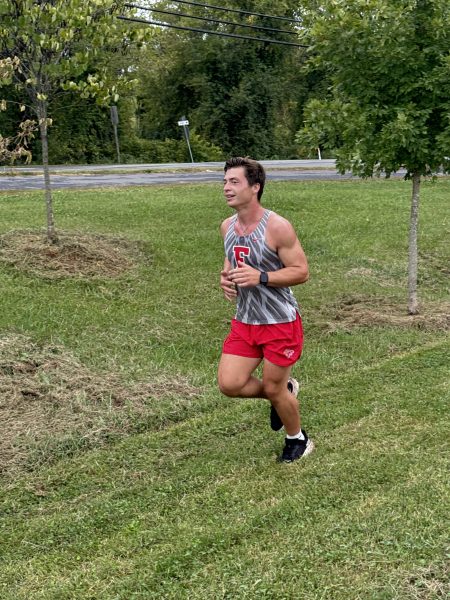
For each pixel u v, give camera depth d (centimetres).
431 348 688
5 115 3522
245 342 420
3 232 1001
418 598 299
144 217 1197
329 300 855
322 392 571
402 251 1123
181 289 847
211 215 1231
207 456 462
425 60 746
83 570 337
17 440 480
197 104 5162
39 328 680
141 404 546
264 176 404
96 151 4178
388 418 510
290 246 402
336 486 405
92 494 420
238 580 317
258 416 525
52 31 827
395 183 1847
